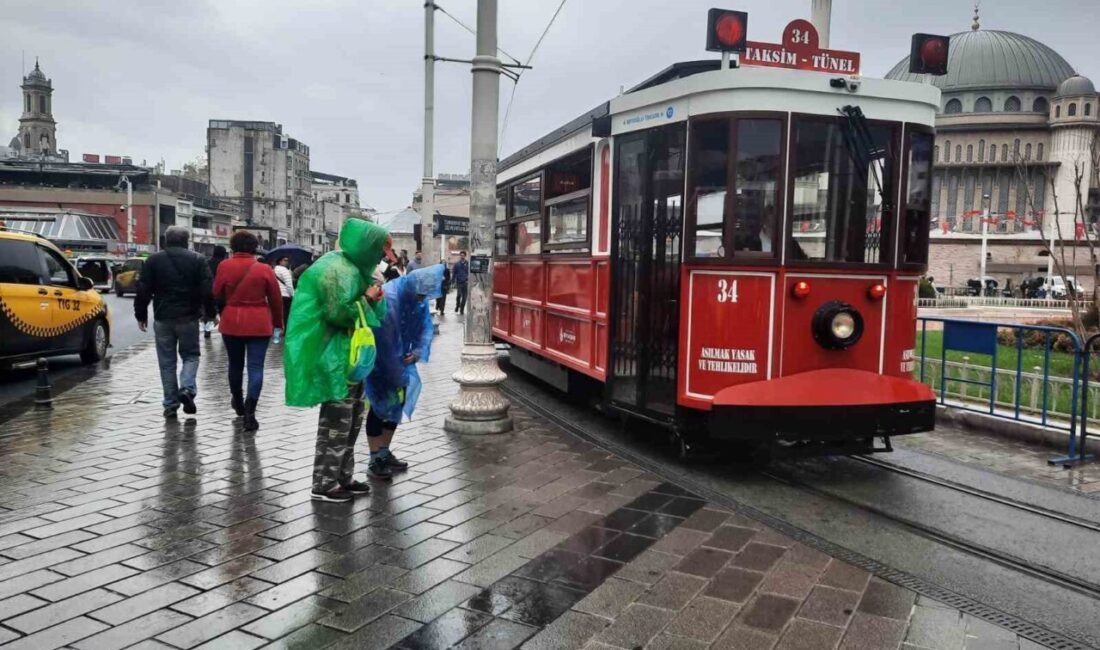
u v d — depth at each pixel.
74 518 5.47
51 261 12.45
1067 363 11.98
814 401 6.47
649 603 4.27
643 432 8.59
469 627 3.97
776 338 6.55
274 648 3.74
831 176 6.65
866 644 3.86
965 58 83.81
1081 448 7.54
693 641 3.86
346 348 5.80
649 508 5.87
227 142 91.12
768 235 6.56
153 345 16.55
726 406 6.50
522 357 12.16
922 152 6.92
